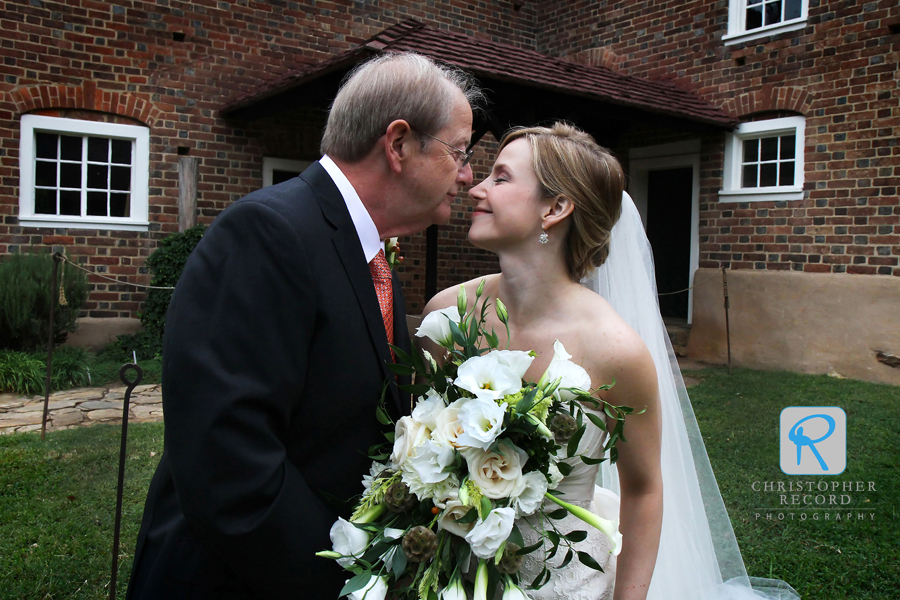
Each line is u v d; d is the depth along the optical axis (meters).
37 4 6.79
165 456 1.43
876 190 6.69
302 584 1.16
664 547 2.00
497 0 9.82
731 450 4.37
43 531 3.16
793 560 2.89
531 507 1.17
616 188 1.46
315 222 1.28
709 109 7.83
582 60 9.66
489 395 1.15
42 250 6.74
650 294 1.97
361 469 1.32
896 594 2.63
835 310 6.89
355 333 1.29
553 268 1.46
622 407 1.22
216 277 1.19
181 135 7.55
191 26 7.53
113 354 6.95
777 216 7.47
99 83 7.12
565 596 1.41
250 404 1.14
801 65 7.23
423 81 1.34
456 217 9.28
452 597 1.14
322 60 8.37
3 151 6.76
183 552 1.27
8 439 4.46
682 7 8.36
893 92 6.55
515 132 1.51
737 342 7.62
